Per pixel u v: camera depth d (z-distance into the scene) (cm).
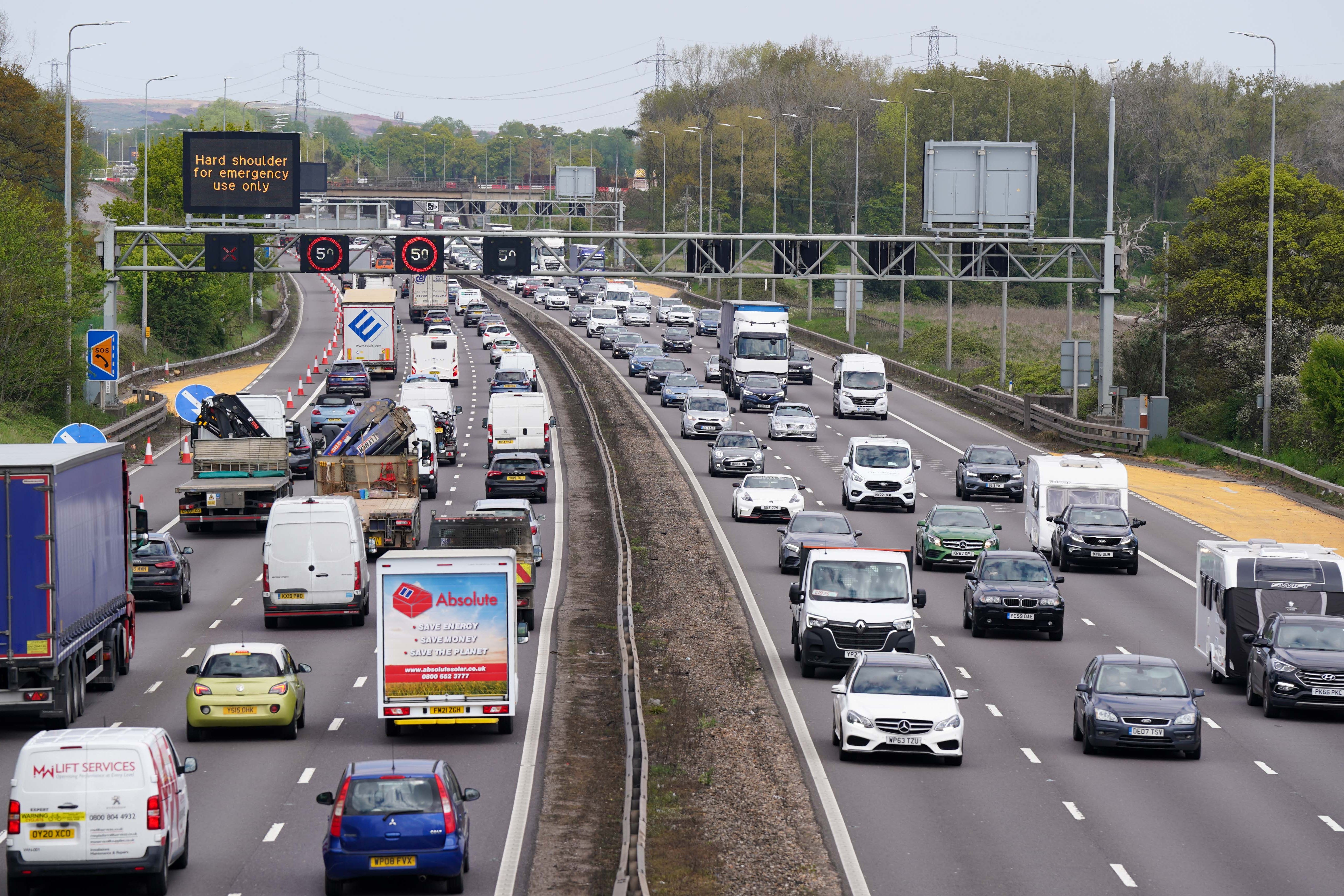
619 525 14075
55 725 8244
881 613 9750
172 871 5891
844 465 16712
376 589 11875
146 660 9900
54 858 5369
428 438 16288
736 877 5841
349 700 8931
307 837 6353
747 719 8581
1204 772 7706
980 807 6962
